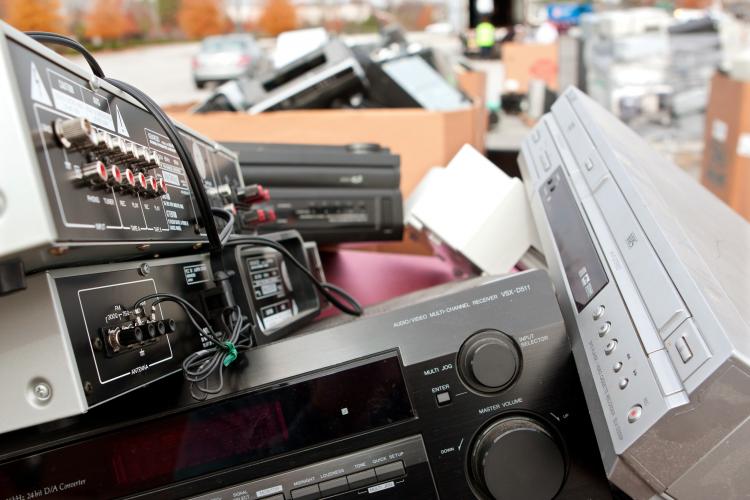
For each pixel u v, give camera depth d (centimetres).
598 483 60
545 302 62
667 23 412
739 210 239
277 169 115
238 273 70
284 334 77
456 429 59
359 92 167
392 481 58
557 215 76
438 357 60
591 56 439
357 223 120
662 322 49
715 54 398
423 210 94
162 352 55
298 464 59
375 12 386
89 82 49
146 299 53
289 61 169
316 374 60
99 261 50
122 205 48
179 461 58
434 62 202
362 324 62
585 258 65
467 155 95
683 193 81
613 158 67
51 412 44
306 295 89
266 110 159
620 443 49
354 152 121
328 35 175
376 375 60
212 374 60
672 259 50
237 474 58
